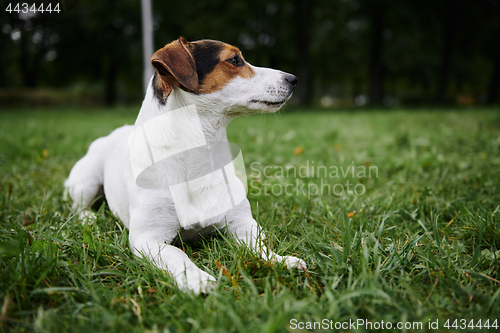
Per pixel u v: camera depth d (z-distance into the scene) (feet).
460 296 5.74
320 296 6.00
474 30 82.07
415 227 8.61
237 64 8.20
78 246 7.25
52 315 5.30
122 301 5.78
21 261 6.33
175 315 5.33
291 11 78.95
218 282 5.79
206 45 8.11
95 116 45.47
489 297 5.67
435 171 13.20
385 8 76.18
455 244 7.24
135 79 100.12
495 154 15.67
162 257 6.69
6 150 18.76
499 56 80.89
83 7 78.89
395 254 6.80
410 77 100.94
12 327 5.23
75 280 6.15
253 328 4.89
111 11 76.74
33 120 38.52
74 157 17.58
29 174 14.06
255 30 79.82
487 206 9.41
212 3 70.90
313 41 85.97
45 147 20.08
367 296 5.60
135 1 78.64
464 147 17.72
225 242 7.57
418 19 78.38
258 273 6.45
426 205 9.77
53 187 11.95
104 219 8.89
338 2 76.74
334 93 173.17
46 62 97.91
